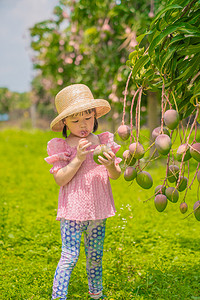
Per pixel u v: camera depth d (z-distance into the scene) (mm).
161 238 4465
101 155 2521
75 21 9016
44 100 16734
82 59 9195
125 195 6203
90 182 2645
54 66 9734
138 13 7410
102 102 2641
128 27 7430
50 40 9695
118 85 7539
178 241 4348
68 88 2746
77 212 2590
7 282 3205
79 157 2551
